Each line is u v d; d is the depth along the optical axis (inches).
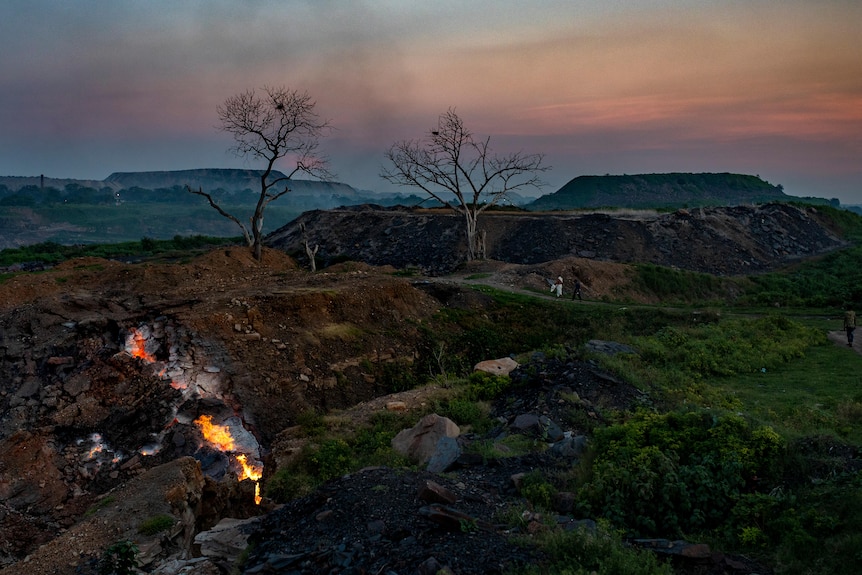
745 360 725.9
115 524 370.3
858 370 674.8
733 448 342.0
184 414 727.7
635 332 1042.1
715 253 2034.9
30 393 717.9
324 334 892.6
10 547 522.3
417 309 1079.6
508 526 293.4
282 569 275.7
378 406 645.3
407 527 284.0
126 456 676.7
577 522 298.0
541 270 1501.0
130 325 819.4
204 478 465.7
